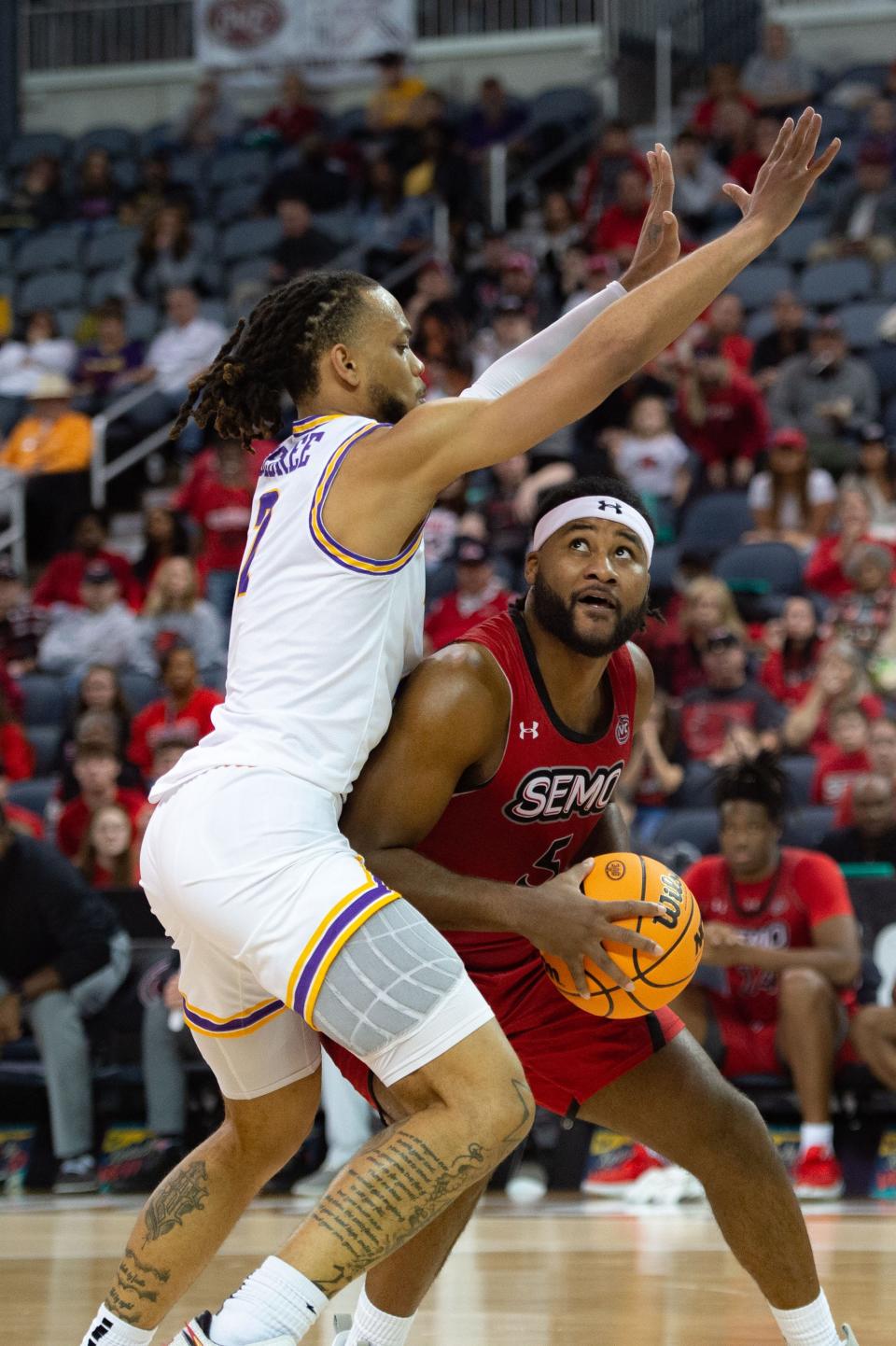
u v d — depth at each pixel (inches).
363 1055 172.1
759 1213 203.6
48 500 844.0
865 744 531.8
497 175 1042.1
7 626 723.4
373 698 183.0
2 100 1261.1
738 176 948.6
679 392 770.8
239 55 1229.1
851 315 851.4
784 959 429.1
